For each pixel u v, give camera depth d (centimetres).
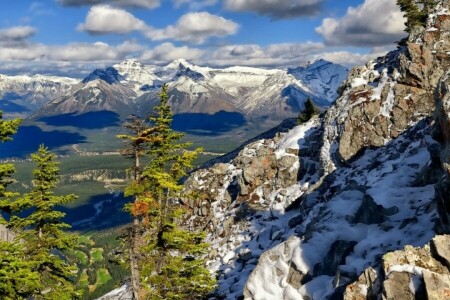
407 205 2881
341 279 2384
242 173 5547
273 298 2747
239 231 4794
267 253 3077
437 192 2298
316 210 3791
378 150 4412
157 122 2745
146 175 2547
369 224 2892
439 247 1853
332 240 2858
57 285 2584
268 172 5472
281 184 5234
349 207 3098
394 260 1930
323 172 4844
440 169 3017
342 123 4909
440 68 4550
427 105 4466
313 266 2744
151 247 2614
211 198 5888
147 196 2528
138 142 2617
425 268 1825
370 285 2022
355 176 4084
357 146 4616
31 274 1620
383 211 2881
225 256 4259
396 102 4644
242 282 3494
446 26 4778
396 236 2567
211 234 5181
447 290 1655
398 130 4478
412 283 1761
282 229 4212
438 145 3075
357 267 2391
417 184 3170
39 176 2634
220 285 3619
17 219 2588
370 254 2495
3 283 1575
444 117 2217
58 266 2633
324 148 5009
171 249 2747
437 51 4653
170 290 2712
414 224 2603
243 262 3981
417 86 4644
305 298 2577
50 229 2684
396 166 3641
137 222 2570
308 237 2972
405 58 4819
